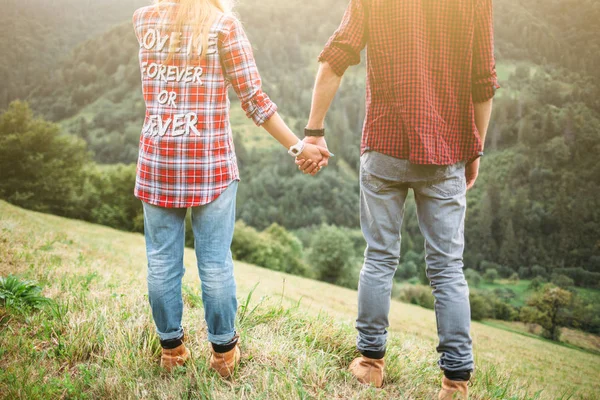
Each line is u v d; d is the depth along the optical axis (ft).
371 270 6.27
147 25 5.32
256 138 508.12
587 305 194.59
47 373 5.92
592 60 599.98
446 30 5.75
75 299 8.49
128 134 463.83
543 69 616.39
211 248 5.50
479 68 5.84
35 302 7.98
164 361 6.04
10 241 16.08
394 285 221.05
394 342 9.36
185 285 9.59
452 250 6.03
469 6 5.70
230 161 5.49
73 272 11.78
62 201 173.58
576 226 343.26
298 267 183.11
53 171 171.12
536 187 391.24
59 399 5.39
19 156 167.53
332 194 385.29
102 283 10.61
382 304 6.23
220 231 5.49
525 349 82.53
